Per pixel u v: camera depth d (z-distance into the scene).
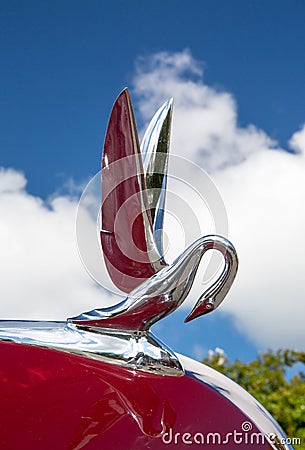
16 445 1.35
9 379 1.43
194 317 1.48
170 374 1.49
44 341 1.50
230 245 1.45
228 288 1.46
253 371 4.83
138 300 1.49
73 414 1.38
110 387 1.43
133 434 1.37
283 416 4.31
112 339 1.50
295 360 4.88
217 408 1.46
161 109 1.62
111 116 1.51
